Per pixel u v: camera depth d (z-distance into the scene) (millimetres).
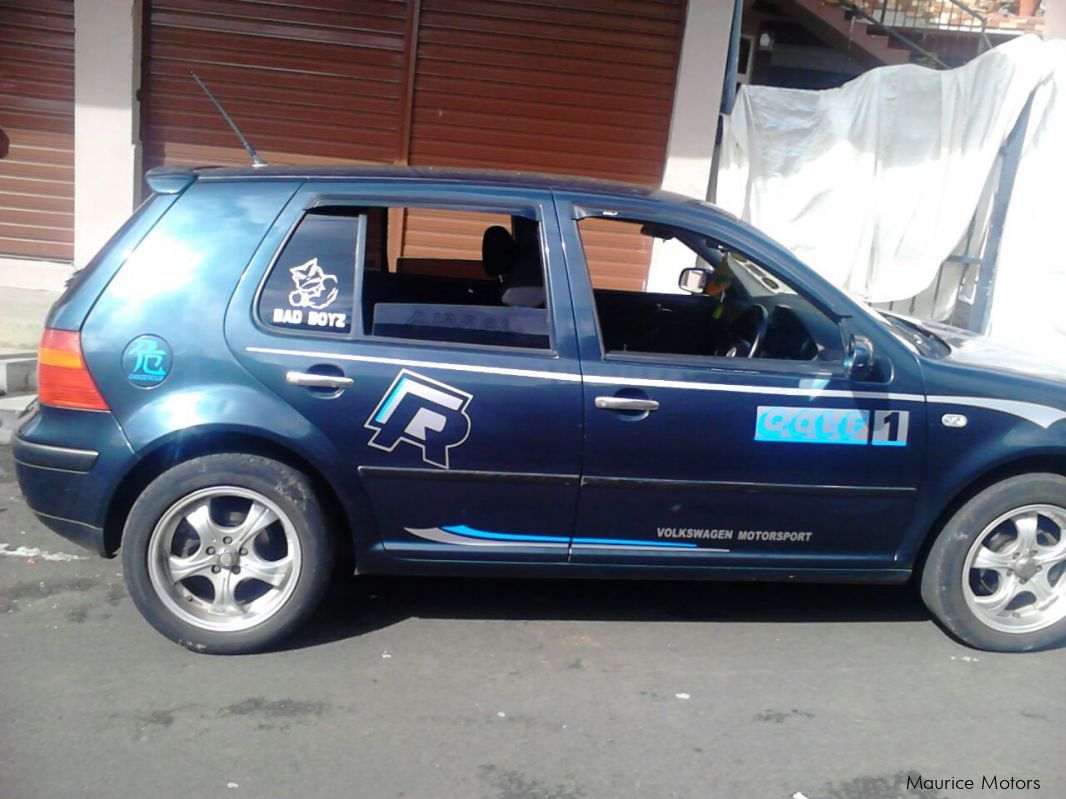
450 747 3287
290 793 3025
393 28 8336
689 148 8539
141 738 3258
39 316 7586
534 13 8359
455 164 8688
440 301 4453
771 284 4219
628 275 6031
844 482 3809
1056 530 3971
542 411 3652
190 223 3684
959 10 11484
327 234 3721
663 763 3254
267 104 8453
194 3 8211
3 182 8477
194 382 3584
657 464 3725
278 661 3768
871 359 3701
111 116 8188
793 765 3273
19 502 5211
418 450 3652
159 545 3660
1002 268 7738
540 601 4367
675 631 4148
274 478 3633
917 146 7762
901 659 3982
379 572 3828
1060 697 3746
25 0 8117
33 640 3844
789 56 12000
